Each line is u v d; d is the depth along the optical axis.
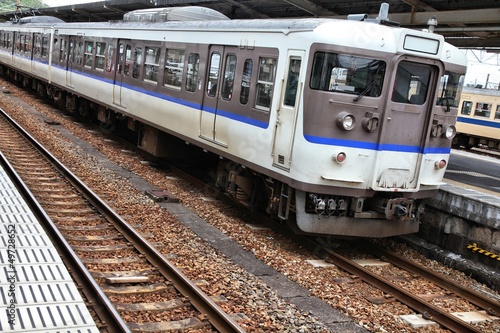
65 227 7.45
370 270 7.49
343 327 5.54
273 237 8.37
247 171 9.16
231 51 9.09
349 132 7.21
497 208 7.54
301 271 6.98
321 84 7.04
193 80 10.34
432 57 7.43
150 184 10.73
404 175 7.69
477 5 10.95
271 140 7.87
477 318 6.25
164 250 7.09
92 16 27.70
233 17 17.97
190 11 12.10
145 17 13.30
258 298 5.89
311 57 7.07
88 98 16.28
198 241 7.64
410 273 7.55
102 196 9.32
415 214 8.34
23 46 24.05
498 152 25.56
